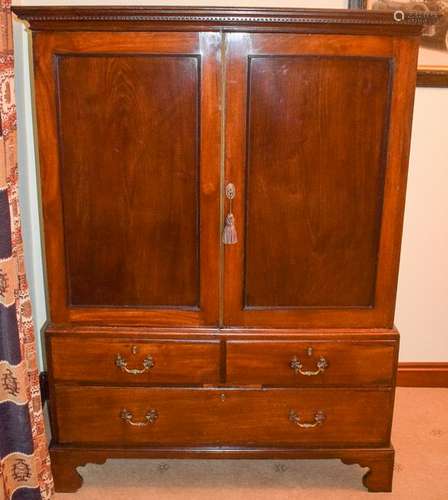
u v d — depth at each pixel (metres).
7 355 1.66
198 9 1.59
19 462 1.77
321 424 1.97
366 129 1.74
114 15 1.61
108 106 1.71
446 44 2.36
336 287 1.87
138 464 2.19
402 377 2.74
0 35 1.55
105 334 1.88
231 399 1.94
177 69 1.68
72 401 1.94
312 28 1.64
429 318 2.68
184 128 1.72
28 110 2.34
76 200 1.79
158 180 1.77
